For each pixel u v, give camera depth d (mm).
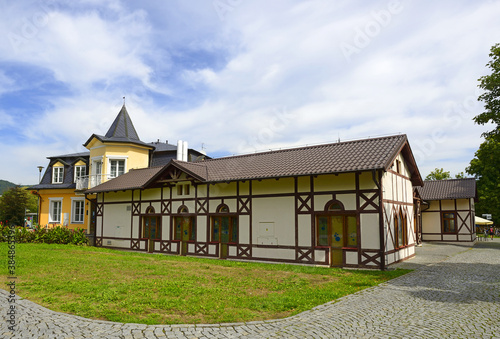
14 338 5410
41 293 8391
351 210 13375
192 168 17750
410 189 18078
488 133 14664
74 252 17953
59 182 28625
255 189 15938
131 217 21156
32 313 6715
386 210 13633
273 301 7887
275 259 14992
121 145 25844
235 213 16453
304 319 6633
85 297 8023
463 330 5965
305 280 10570
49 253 16688
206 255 17266
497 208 37156
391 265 13766
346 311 7160
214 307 7406
